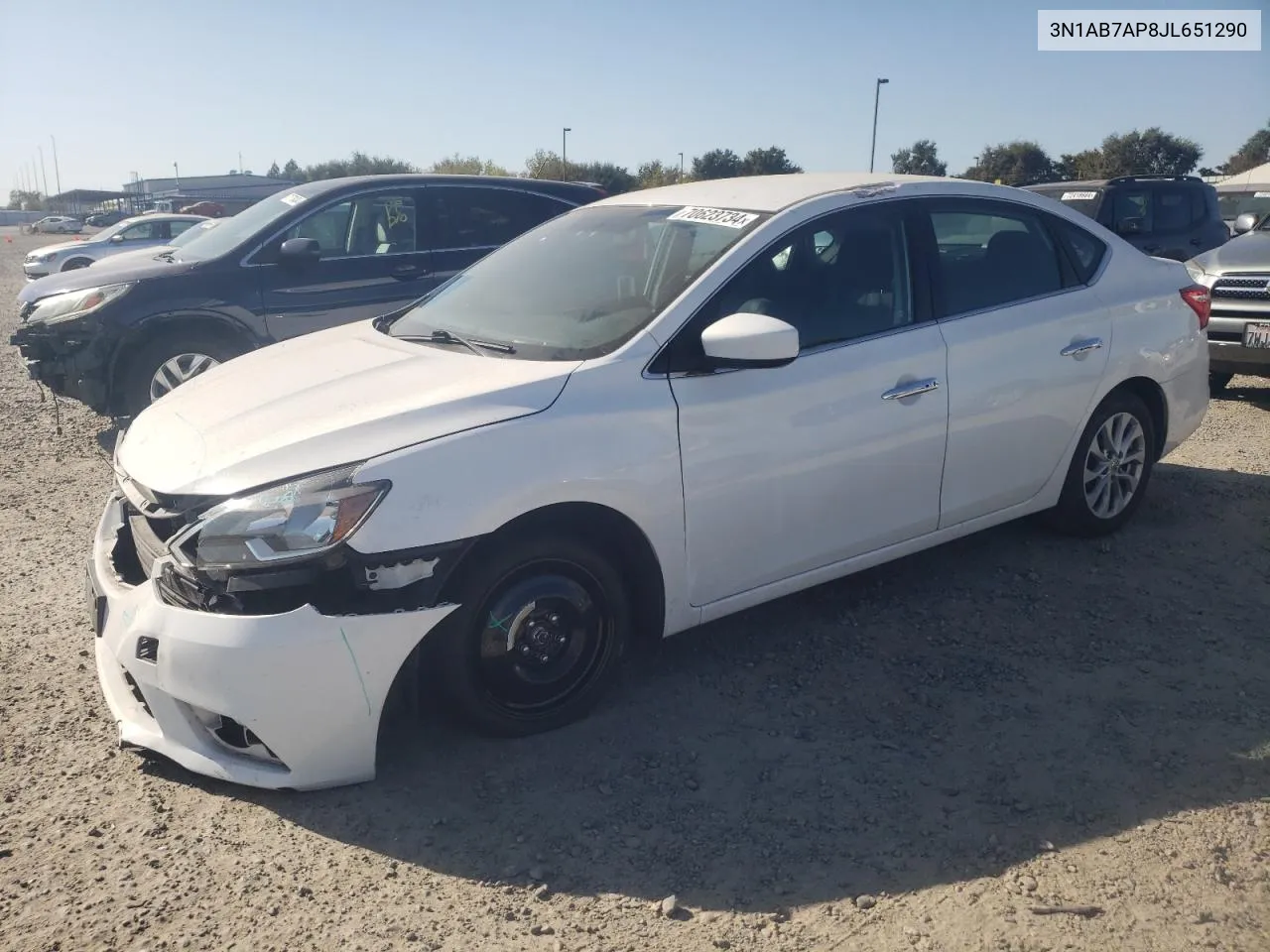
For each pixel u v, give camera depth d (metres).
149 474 3.23
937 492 4.18
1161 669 3.83
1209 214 12.86
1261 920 2.55
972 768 3.25
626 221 4.32
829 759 3.31
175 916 2.64
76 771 3.29
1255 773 3.17
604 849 2.90
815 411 3.74
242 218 8.05
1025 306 4.45
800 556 3.84
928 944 2.51
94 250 22.20
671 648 4.07
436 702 3.37
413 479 3.00
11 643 4.20
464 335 3.92
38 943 2.55
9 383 10.18
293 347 4.27
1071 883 2.71
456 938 2.56
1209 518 5.36
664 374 3.48
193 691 2.94
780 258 3.81
